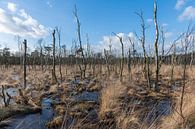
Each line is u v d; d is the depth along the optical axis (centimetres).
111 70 2970
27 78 2402
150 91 1436
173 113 741
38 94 1378
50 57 4691
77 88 1603
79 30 2545
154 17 1530
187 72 2194
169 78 2078
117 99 1088
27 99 1180
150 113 819
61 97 1286
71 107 1027
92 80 2075
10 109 980
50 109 1056
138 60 3369
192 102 794
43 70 3847
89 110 985
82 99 1226
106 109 913
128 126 707
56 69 3553
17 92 1482
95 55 3997
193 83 1435
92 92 1484
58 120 827
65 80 2170
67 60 4306
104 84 1652
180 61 2691
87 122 812
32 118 916
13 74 3225
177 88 1477
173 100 1054
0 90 1576
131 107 947
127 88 1464
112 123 790
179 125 649
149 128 626
